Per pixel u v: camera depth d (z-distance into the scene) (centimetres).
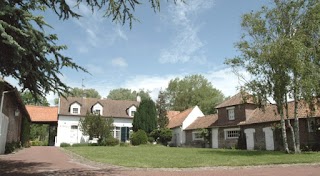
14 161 1571
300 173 1138
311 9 2123
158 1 901
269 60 2125
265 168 1311
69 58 942
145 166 1321
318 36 2147
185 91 6912
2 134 1934
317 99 2247
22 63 899
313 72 2066
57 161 1590
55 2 912
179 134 4384
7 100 2036
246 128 3178
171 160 1585
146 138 3766
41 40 873
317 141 2494
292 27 2216
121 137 4566
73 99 4631
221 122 3572
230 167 1325
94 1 916
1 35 749
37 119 4300
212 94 6819
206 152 2322
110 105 4788
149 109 4150
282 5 2205
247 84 2281
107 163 1452
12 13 809
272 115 2930
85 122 3531
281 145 2747
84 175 1077
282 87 2133
